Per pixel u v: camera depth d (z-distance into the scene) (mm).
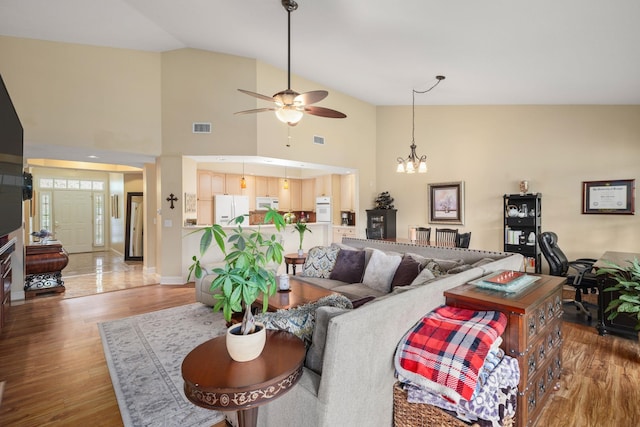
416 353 1584
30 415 2012
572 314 3871
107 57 4785
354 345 1385
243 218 1539
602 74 3695
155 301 4367
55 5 3602
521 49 3334
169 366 2580
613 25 2660
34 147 4504
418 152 6496
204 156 5328
